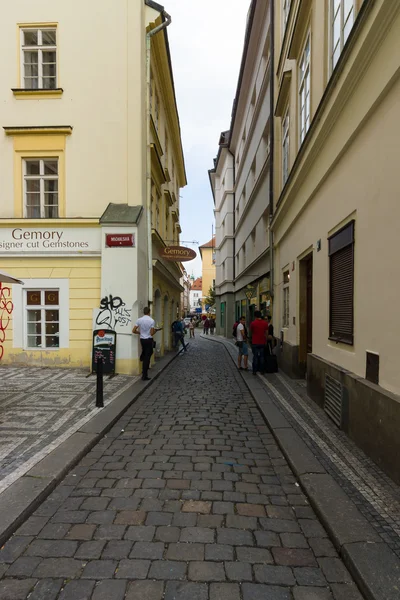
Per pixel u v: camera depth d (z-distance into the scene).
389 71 3.88
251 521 3.24
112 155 10.74
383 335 4.10
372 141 4.41
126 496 3.67
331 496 3.45
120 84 10.83
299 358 9.57
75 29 10.90
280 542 2.95
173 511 3.40
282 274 11.88
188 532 3.07
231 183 29.89
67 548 2.86
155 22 11.86
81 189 10.72
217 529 3.12
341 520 3.05
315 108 7.54
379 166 4.22
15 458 4.34
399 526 2.98
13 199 10.77
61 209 10.73
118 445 5.10
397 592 2.28
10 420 5.84
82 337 10.45
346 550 2.67
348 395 5.06
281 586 2.48
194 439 5.37
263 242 16.17
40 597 2.38
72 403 6.91
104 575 2.58
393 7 3.74
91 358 10.42
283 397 7.59
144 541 2.95
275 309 13.02
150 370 11.25
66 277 10.48
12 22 10.91
